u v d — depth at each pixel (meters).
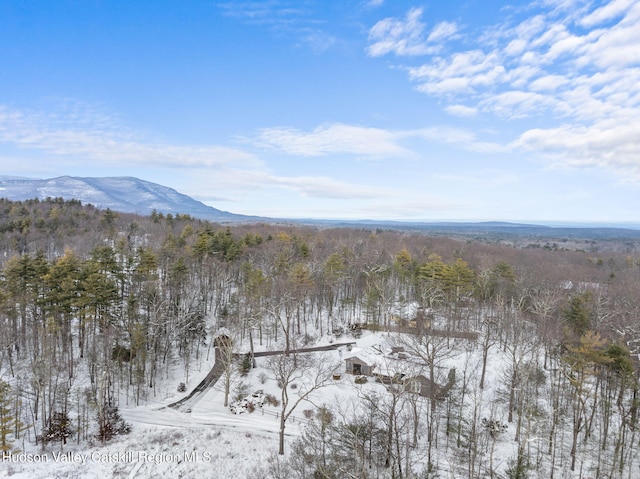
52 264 61.00
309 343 66.19
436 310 68.81
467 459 36.69
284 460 35.50
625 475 35.69
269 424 43.47
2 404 40.75
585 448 39.00
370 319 76.44
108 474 32.34
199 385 52.75
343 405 45.78
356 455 30.55
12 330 53.16
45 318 50.97
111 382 48.69
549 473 35.69
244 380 53.62
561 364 44.78
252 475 33.06
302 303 72.12
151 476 32.44
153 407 46.84
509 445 39.72
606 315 62.34
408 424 39.88
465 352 58.16
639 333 54.69
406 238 164.75
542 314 58.47
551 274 96.69
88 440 38.53
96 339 53.12
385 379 51.06
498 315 62.09
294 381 52.78
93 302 51.56
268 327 68.69
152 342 53.75
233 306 71.06
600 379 42.78
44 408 39.66
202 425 42.69
